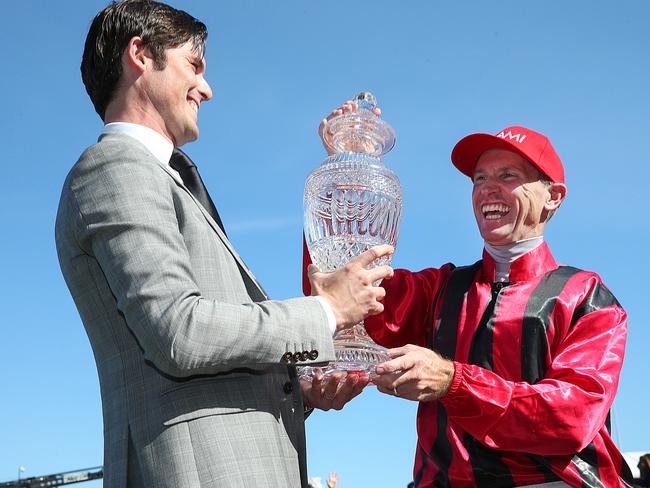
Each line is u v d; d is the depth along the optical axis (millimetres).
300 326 2330
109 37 2697
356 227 3111
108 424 2432
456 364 3064
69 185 2459
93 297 2447
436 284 3758
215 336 2209
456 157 3764
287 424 2512
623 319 3424
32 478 20000
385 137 3551
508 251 3594
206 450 2270
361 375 2896
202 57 2805
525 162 3615
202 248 2455
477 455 3248
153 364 2258
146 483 2291
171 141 2750
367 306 2492
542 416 3062
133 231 2285
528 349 3336
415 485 3428
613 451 3312
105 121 2766
